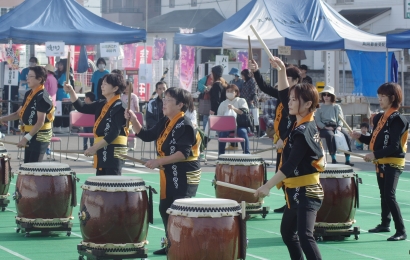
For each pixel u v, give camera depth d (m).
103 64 24.80
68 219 10.60
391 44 22.31
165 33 58.88
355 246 10.37
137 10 72.94
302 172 7.37
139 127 9.06
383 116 10.29
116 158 10.14
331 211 10.48
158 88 18.97
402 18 46.38
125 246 8.65
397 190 16.30
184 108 8.70
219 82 21.80
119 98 10.18
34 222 10.44
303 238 7.25
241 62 35.62
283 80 8.91
